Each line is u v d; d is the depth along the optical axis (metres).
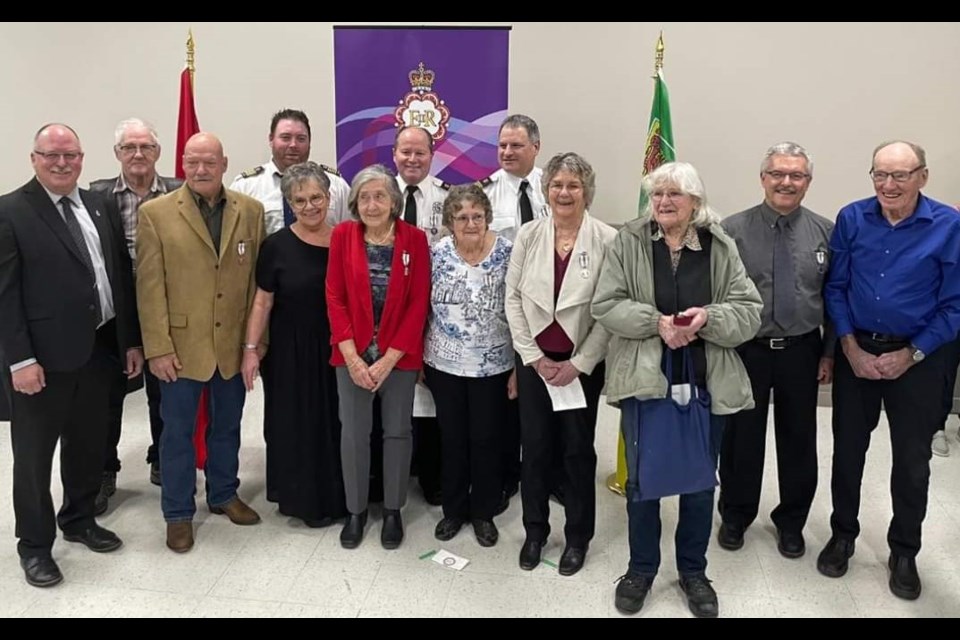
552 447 2.56
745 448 2.64
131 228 3.12
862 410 2.49
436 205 3.12
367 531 2.86
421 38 3.75
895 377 2.36
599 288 2.21
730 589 2.49
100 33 4.66
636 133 4.34
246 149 4.69
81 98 4.76
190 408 2.67
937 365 2.37
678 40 4.22
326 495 2.88
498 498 2.76
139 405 4.41
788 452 2.63
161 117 4.73
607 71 4.30
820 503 3.11
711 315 2.06
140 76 4.69
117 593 2.44
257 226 2.75
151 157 3.08
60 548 2.72
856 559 2.68
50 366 2.35
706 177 4.34
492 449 2.69
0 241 2.24
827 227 2.51
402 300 2.58
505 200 3.11
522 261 2.45
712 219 2.14
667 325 2.06
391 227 2.62
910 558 2.46
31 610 2.34
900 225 2.33
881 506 3.09
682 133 4.32
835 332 2.52
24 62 4.75
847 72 4.12
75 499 2.68
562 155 2.37
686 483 2.13
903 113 4.12
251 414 4.26
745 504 2.71
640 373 2.11
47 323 2.33
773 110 4.22
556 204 2.35
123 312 2.61
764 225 2.50
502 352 2.60
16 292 2.28
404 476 2.74
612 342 2.24
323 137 4.62
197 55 4.61
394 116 3.83
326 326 2.75
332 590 2.47
